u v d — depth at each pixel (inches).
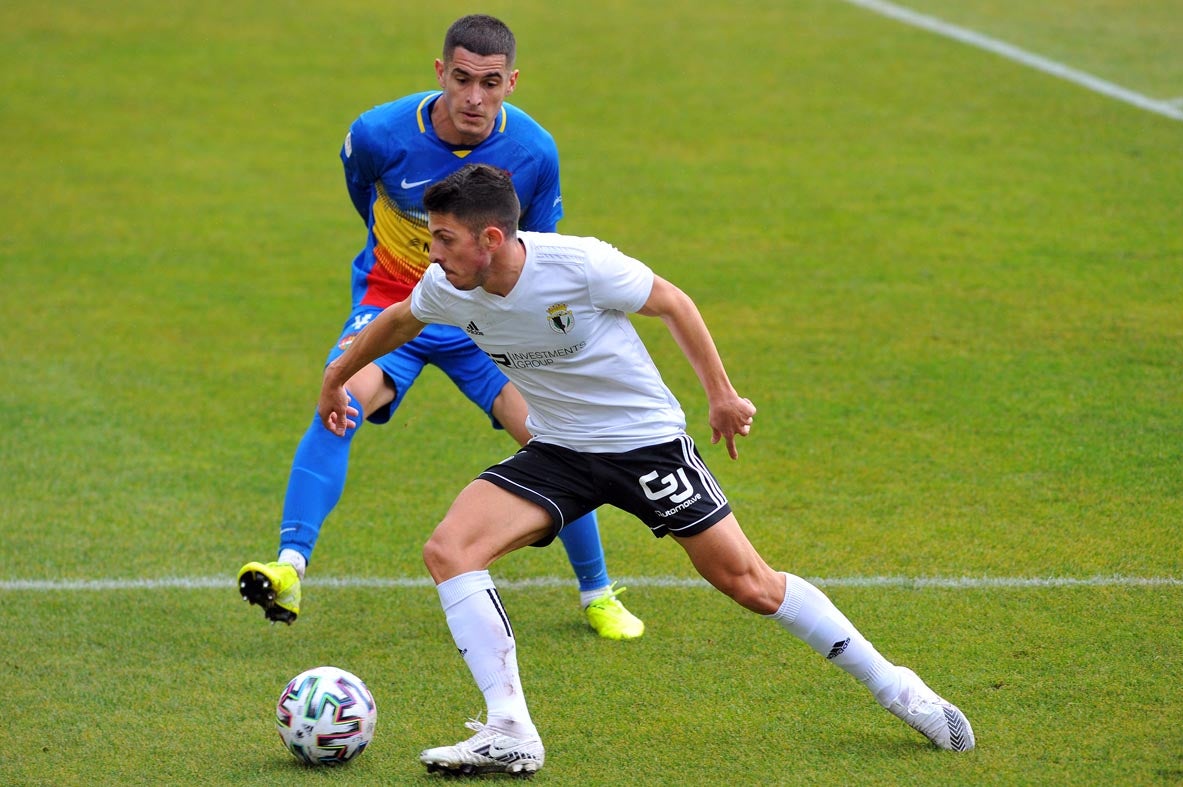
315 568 786.8
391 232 716.0
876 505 850.1
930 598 713.0
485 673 537.3
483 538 545.6
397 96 2085.4
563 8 2566.4
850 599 714.8
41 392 1105.4
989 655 643.5
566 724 591.8
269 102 2075.5
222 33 2429.9
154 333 1254.3
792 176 1702.8
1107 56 2186.3
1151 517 808.3
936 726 548.1
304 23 2484.0
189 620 717.3
